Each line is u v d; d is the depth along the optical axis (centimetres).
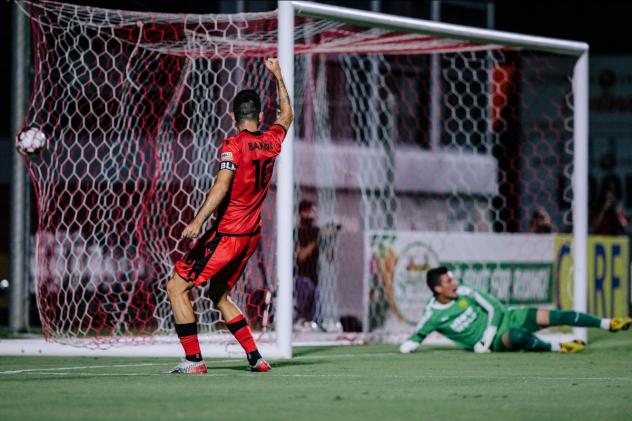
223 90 3475
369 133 4550
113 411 1443
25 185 3512
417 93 4891
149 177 3519
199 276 1991
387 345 3136
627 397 1686
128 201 3628
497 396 1681
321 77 3994
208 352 2567
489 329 2788
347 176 4269
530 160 5328
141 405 1512
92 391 1703
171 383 1848
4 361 2486
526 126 5356
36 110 3238
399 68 4809
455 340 2828
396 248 3312
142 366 2331
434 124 4912
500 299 3478
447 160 4794
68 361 2486
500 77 5209
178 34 3181
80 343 2725
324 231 3509
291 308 2600
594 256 3875
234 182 1961
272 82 3453
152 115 3575
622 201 5812
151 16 2917
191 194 3244
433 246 3375
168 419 1364
